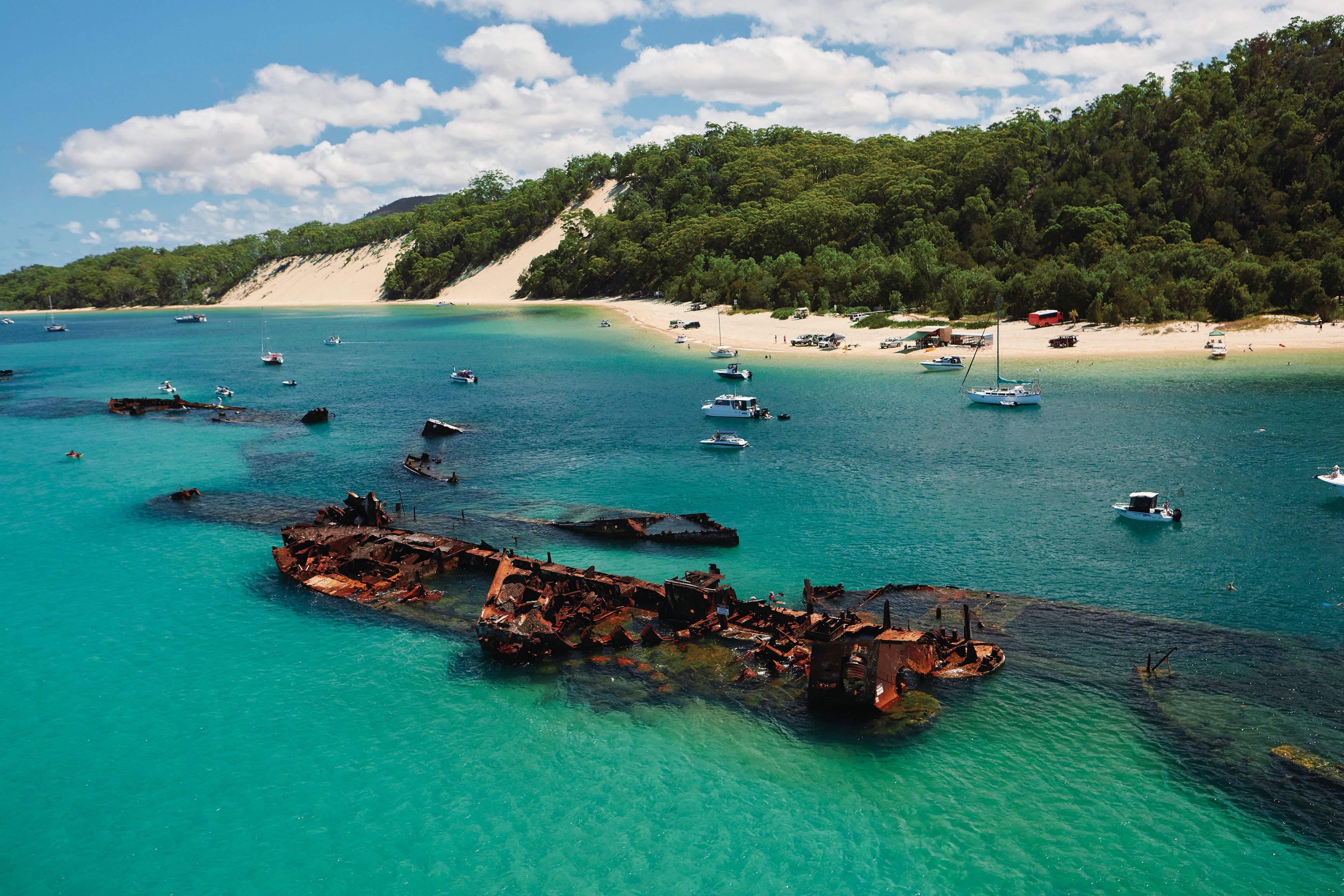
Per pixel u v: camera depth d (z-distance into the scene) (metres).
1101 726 38.62
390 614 53.97
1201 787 34.38
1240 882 29.69
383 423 116.50
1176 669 43.12
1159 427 95.00
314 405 132.88
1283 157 190.38
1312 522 63.94
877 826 33.38
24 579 60.84
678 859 32.06
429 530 69.06
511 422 114.56
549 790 36.34
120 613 55.00
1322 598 50.88
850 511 70.94
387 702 43.62
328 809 35.62
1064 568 57.38
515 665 46.72
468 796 36.12
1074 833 32.38
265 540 68.75
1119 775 35.38
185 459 96.75
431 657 48.25
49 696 44.94
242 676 46.56
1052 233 195.62
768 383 138.50
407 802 35.88
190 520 74.06
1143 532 63.69
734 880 30.91
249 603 56.25
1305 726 37.75
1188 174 192.00
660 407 122.19
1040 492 74.38
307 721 42.09
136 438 109.00
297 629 52.16
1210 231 187.62
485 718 41.84
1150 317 153.50
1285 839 31.50
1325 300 145.00
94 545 68.00
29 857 33.31
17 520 74.62
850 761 37.28
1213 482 74.69
